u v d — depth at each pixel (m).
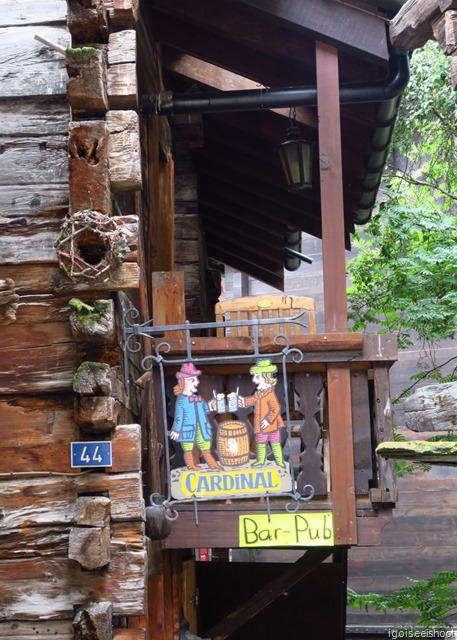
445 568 15.23
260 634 8.72
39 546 4.43
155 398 5.54
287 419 5.18
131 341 5.25
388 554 15.44
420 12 5.52
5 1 4.81
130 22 4.89
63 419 4.52
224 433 5.21
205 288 10.70
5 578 4.42
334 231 5.68
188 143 8.84
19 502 4.46
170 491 5.17
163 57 7.57
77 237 4.41
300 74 6.82
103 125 4.51
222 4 6.34
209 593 8.90
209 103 6.30
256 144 8.74
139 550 4.40
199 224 9.55
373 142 7.41
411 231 9.34
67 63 4.54
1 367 4.54
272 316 7.11
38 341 4.55
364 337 5.48
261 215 10.23
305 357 5.47
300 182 7.23
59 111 4.71
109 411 4.39
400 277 9.23
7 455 4.50
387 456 3.30
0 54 4.75
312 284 16.81
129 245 4.46
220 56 6.88
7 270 4.59
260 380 5.19
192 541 5.47
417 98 11.06
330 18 5.97
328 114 5.93
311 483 5.47
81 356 4.52
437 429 3.08
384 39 5.98
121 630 4.41
